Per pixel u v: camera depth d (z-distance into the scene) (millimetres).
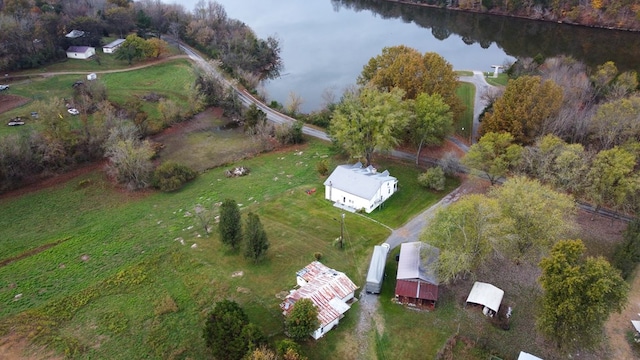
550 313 48312
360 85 108438
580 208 76312
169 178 86438
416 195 81500
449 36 189000
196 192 84688
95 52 149750
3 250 68688
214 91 125438
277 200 80500
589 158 73312
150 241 70312
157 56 150625
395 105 86125
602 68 119250
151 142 105188
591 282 46781
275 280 61969
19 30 131250
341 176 80250
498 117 89562
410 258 61625
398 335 53625
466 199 62281
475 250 58469
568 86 105688
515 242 61312
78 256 67188
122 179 86000
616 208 73500
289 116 117875
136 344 52750
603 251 66125
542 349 51969
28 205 80438
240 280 62062
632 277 61969
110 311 57281
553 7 191875
